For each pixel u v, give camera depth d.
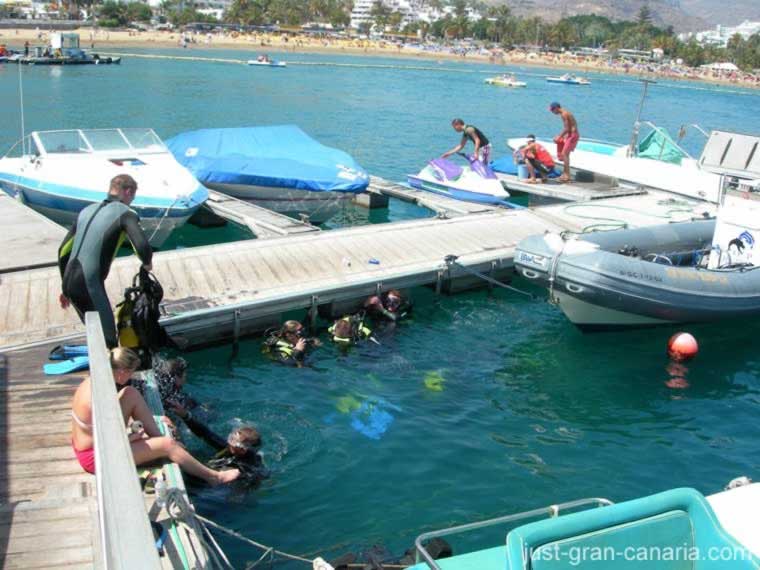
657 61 154.25
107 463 2.89
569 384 10.25
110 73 55.09
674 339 11.34
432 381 9.98
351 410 9.00
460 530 4.80
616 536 4.25
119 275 11.25
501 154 31.86
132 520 2.51
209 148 17.81
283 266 12.22
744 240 12.50
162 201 13.66
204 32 130.38
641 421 9.38
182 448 6.36
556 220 16.42
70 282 6.82
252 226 14.88
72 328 9.20
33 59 58.16
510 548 4.00
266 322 10.98
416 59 120.56
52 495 5.50
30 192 14.59
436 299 13.01
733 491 5.68
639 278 11.15
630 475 8.12
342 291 11.49
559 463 8.26
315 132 33.22
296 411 8.88
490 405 9.47
